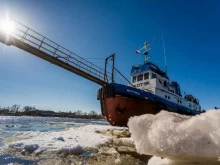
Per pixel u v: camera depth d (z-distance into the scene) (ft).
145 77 57.82
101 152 15.34
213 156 2.94
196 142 3.11
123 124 45.19
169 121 3.65
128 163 12.25
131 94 44.29
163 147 3.38
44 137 21.21
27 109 464.24
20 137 23.15
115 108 44.01
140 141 3.77
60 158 13.55
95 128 37.04
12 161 12.71
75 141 19.53
